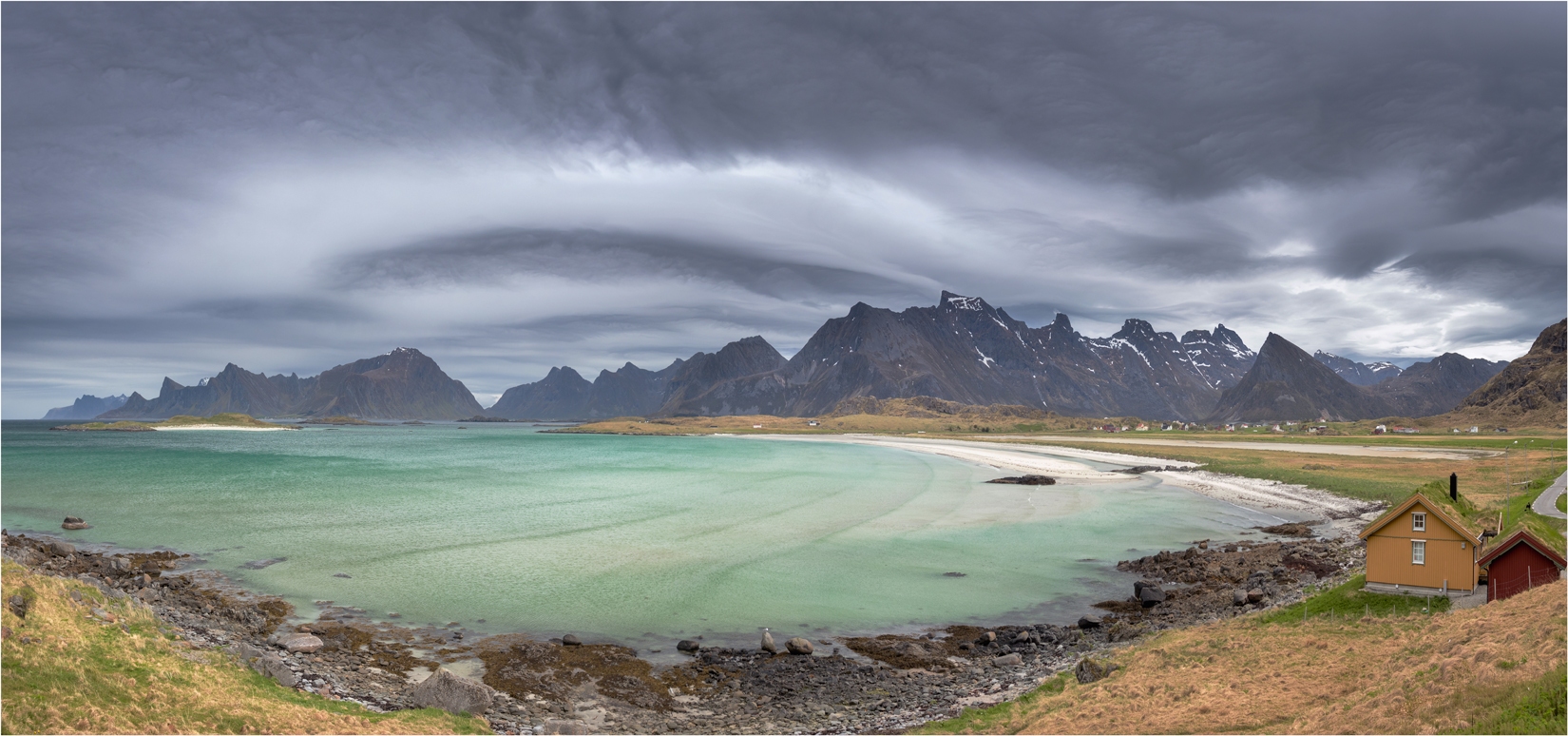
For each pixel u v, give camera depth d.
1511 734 16.05
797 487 111.50
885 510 85.69
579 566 55.34
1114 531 71.81
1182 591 48.66
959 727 26.67
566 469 146.50
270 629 39.25
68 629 25.11
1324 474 111.44
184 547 60.28
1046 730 24.41
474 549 61.09
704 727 28.47
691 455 199.75
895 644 39.12
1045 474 133.38
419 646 37.41
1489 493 79.19
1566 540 36.41
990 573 54.25
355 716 25.36
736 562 57.22
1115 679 29.11
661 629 41.00
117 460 152.12
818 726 28.52
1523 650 20.45
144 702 22.02
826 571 54.47
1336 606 36.97
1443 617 31.53
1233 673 27.64
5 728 18.59
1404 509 37.66
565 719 29.03
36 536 63.44
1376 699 21.23
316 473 129.88
